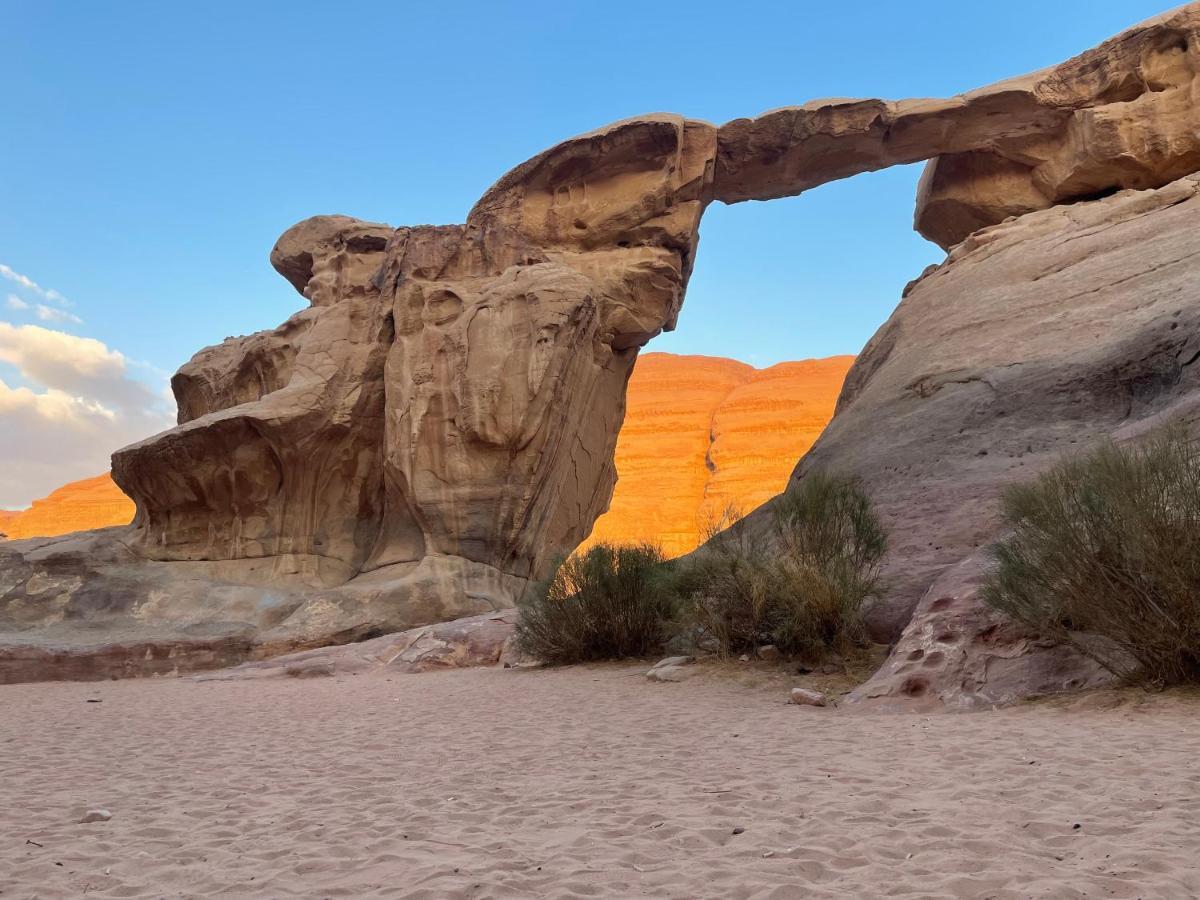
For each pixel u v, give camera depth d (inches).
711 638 432.5
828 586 374.6
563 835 141.1
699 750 224.7
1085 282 593.9
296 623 671.8
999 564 313.3
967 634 300.4
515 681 436.5
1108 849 118.5
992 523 399.2
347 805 173.5
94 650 617.9
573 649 483.2
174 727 330.6
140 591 721.0
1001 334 592.4
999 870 111.9
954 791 155.8
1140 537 252.2
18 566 740.0
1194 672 248.5
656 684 381.4
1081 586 266.8
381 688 451.2
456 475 739.4
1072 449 447.2
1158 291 535.5
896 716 269.4
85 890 122.9
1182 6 741.9
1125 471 270.5
